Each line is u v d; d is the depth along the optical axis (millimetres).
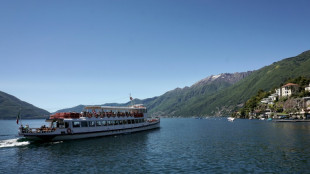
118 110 94750
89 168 37469
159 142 66125
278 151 48625
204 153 48281
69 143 64375
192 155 46438
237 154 46500
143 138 76062
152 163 40250
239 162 39781
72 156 46969
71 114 70000
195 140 69938
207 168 36438
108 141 68438
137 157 45375
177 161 41438
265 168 35781
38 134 63344
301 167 35906
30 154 49625
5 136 89188
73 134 69625
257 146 55531
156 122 122562
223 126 138000
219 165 38094
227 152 48875
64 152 51312
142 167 37688
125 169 36594
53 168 38000
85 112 77938
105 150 53344
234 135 81750
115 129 85250
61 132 66750
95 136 76750
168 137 78812
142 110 106688
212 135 83938
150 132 99250
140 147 57344
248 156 44344
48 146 59594
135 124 98312
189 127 137875
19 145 61344
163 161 41625
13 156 47875
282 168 35594
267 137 72312
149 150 53062
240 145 57812
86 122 74000
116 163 40562
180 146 58281
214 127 131250
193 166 37781
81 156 46875
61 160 43594
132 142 66312
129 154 48500
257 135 79125
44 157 46500
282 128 106375
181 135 85562
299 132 85625
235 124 157750
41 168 38250
